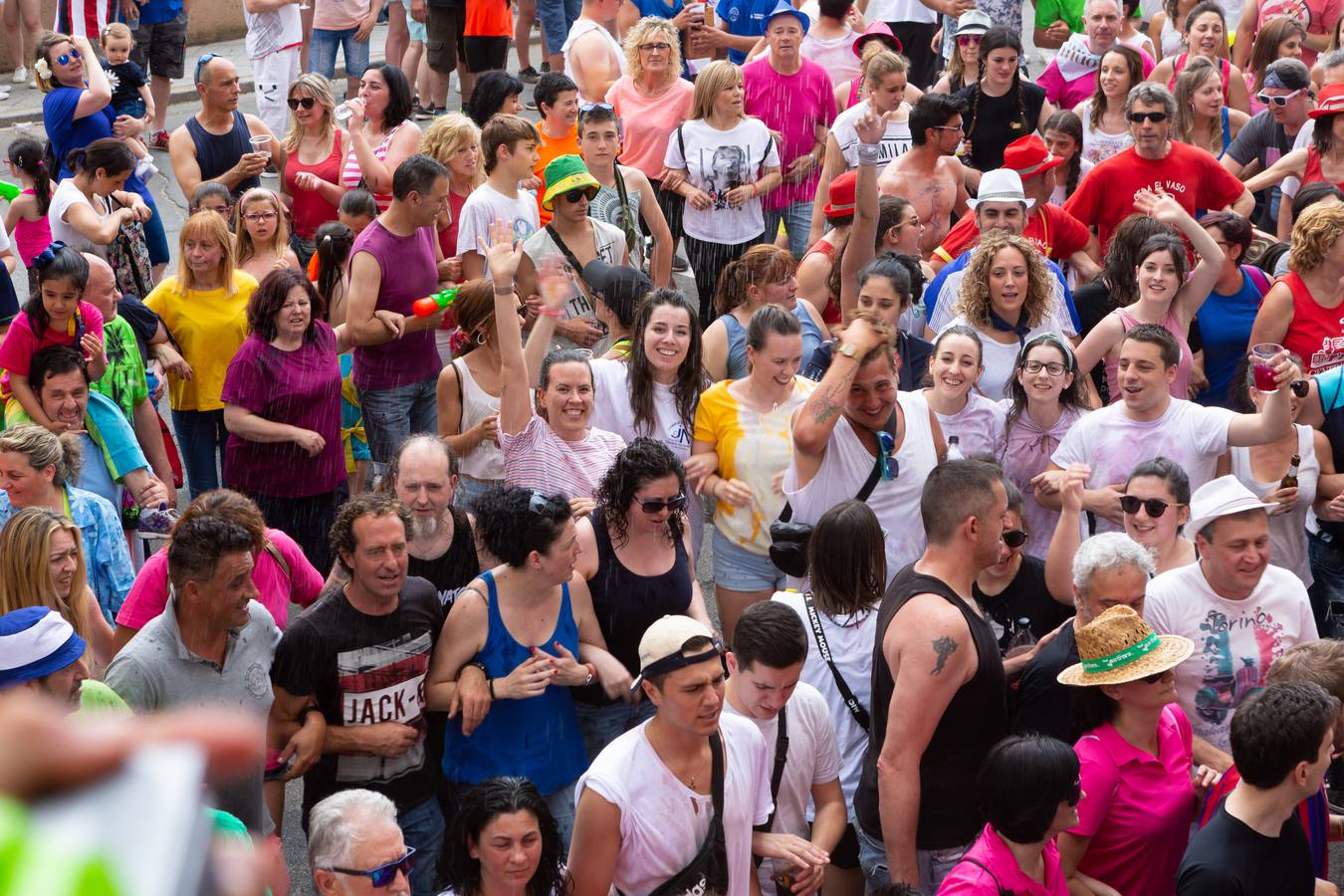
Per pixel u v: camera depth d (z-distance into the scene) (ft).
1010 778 45.03
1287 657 54.54
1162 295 84.17
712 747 47.52
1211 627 59.82
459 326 79.51
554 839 50.11
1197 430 72.95
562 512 57.98
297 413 82.64
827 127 125.08
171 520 78.18
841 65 138.51
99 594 70.38
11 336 79.51
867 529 58.59
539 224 101.14
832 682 59.57
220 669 53.52
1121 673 50.08
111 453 79.41
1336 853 70.49
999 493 50.55
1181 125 125.90
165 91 168.14
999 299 83.56
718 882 47.80
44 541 57.41
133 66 129.29
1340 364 87.25
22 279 130.00
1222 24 136.87
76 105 121.70
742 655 51.26
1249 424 71.72
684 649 45.11
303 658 55.62
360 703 56.65
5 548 57.41
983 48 124.47
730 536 74.13
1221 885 46.34
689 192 116.26
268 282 81.35
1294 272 87.25
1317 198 102.27
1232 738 47.21
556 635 60.18
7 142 169.37
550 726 60.23
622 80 124.57
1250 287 92.17
